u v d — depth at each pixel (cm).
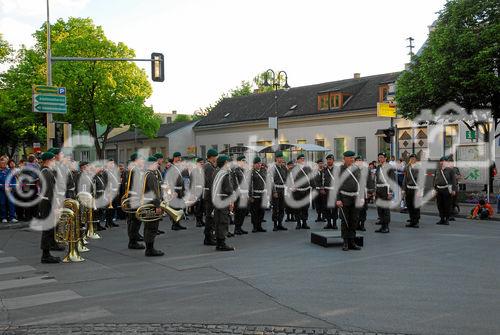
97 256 1073
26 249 1180
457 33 2372
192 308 667
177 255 1077
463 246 1149
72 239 1016
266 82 3441
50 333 580
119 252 1123
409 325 586
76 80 3719
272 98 4669
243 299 709
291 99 4422
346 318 616
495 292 735
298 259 1009
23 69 3947
